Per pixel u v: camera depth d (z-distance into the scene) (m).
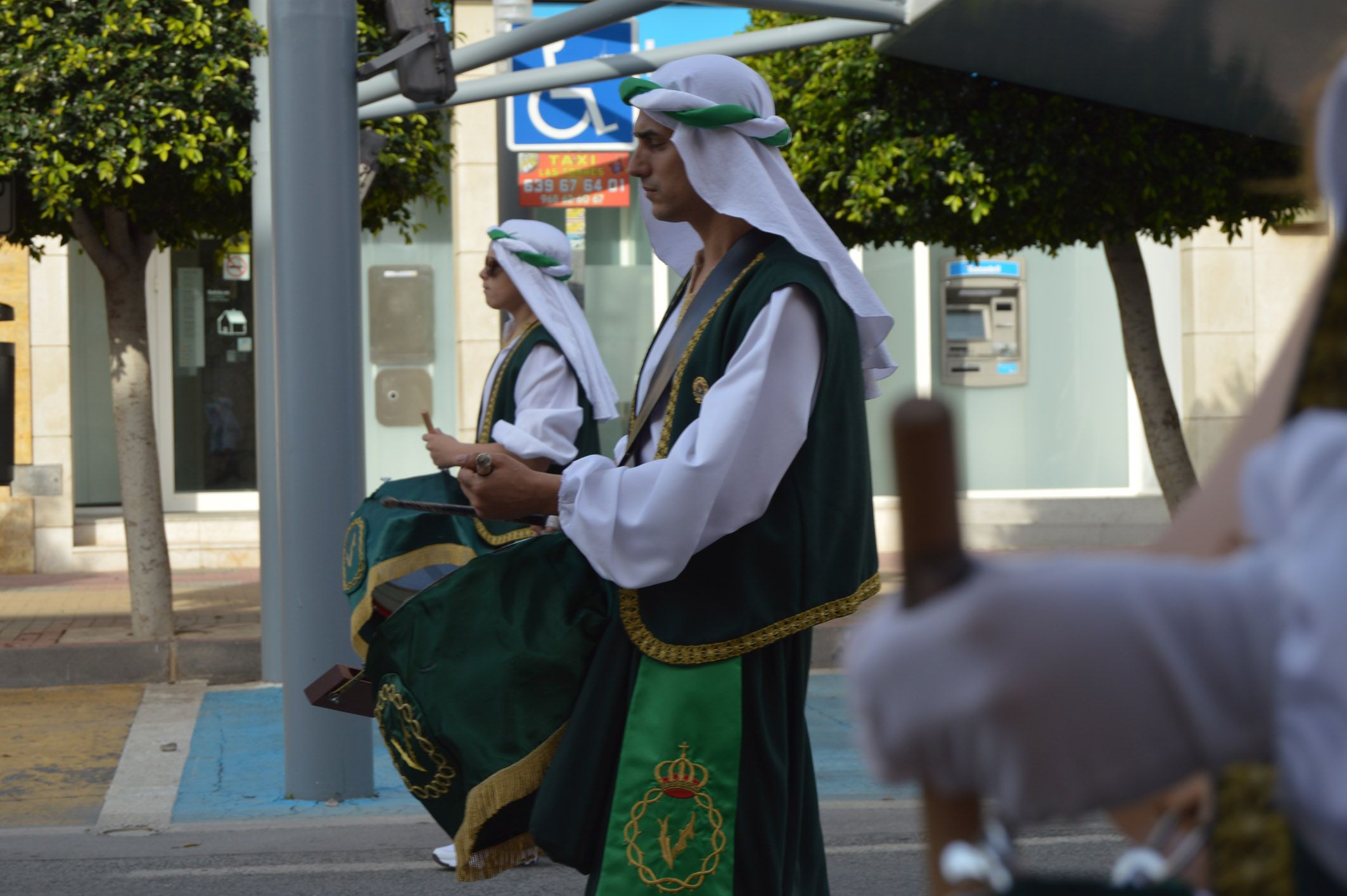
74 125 8.81
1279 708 0.70
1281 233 15.59
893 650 0.74
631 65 8.41
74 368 16.16
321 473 6.51
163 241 10.42
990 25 8.58
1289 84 8.91
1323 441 0.73
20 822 6.34
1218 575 0.73
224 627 10.67
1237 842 0.88
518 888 5.39
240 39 9.20
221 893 5.33
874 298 3.12
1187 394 16.09
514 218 10.60
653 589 2.93
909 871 5.61
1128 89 9.35
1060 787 0.71
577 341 5.48
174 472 16.09
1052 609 0.71
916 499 0.72
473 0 15.16
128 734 7.99
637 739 2.89
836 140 10.12
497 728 2.98
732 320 2.96
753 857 2.92
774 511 2.89
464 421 15.26
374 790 6.76
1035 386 16.41
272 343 9.42
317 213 6.48
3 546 14.77
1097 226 10.02
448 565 4.52
